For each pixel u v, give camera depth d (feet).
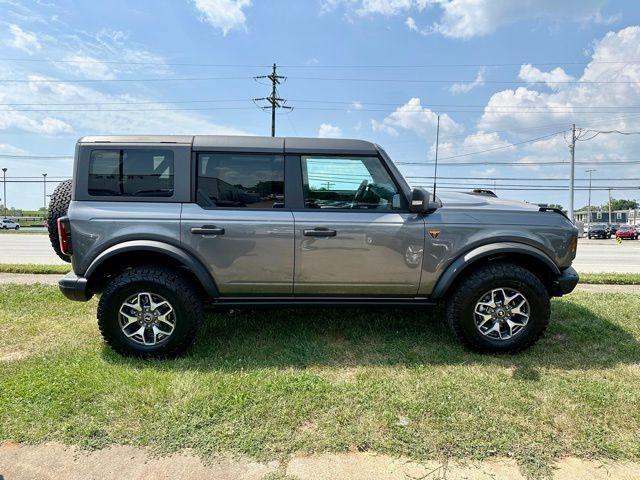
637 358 11.45
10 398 8.87
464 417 8.35
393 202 12.00
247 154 11.66
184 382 9.68
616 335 13.07
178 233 11.21
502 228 11.85
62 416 8.30
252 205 11.66
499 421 8.23
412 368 10.71
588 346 12.25
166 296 11.07
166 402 8.83
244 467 6.99
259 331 13.25
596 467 7.03
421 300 12.17
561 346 12.24
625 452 7.35
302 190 11.78
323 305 11.90
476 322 11.65
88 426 7.97
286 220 11.48
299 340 12.53
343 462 7.12
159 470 6.91
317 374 10.36
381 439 7.68
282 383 9.71
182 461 7.13
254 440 7.65
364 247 11.62
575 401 9.01
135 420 8.21
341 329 13.43
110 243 11.08
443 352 11.70
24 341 12.43
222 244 11.35
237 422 8.18
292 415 8.41
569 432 7.92
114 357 11.21
